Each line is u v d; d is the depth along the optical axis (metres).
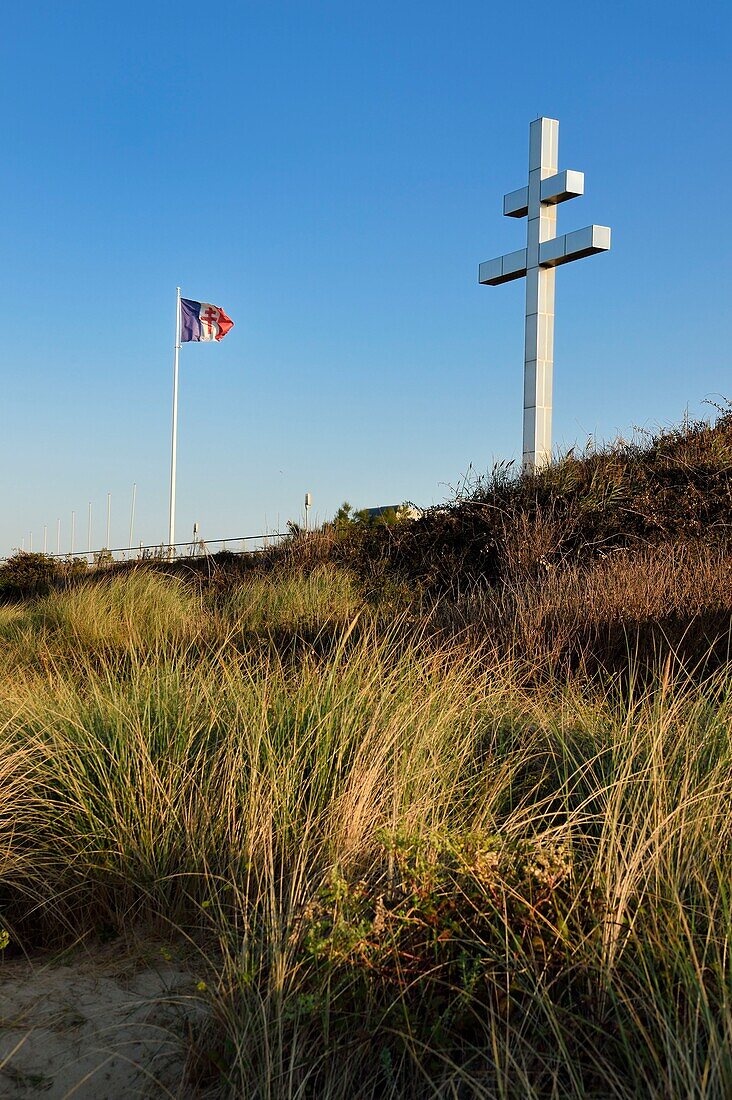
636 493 12.27
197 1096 2.31
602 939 2.46
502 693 5.14
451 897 2.68
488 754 4.07
